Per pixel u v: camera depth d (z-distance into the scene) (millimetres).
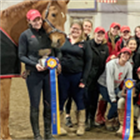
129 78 3369
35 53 2881
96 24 6547
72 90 3377
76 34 3266
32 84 2924
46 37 2914
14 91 5621
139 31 3994
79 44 3287
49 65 2871
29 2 2869
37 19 2768
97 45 3543
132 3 6180
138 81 3574
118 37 4160
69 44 3270
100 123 3752
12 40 2895
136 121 3955
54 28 2852
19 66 3023
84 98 3635
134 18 6176
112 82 3412
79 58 3287
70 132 3518
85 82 3334
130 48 3680
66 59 3264
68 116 3773
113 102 3443
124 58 3350
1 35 2832
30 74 2914
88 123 3633
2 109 2957
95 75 3566
